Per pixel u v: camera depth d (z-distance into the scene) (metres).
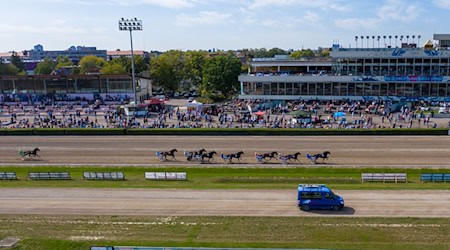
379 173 47.03
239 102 109.25
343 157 56.62
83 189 44.34
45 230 33.78
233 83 133.75
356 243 30.34
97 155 60.72
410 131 69.38
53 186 45.66
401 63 107.06
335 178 47.41
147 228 33.78
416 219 34.41
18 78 123.56
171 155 57.38
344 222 34.09
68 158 59.41
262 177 48.44
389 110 91.19
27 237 32.28
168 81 149.00
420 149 59.75
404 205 37.72
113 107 107.12
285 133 71.81
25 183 47.31
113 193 42.78
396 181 45.78
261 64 128.50
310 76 109.88
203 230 33.12
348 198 39.78
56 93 123.38
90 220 35.66
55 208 38.69
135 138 71.81
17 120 91.62
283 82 112.44
